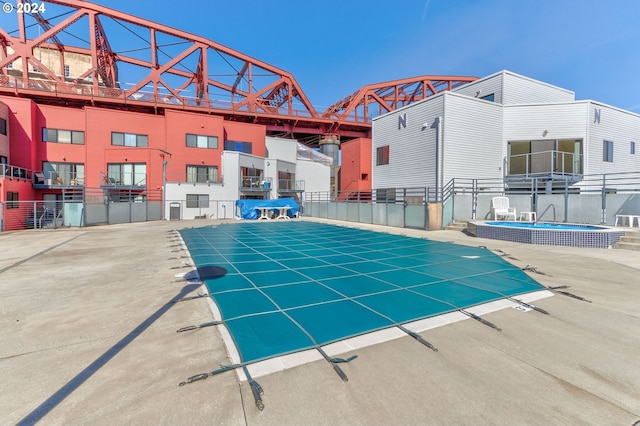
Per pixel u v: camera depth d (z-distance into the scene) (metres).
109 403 2.36
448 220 15.77
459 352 3.10
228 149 33.25
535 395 2.42
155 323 3.93
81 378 2.70
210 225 20.17
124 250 9.89
